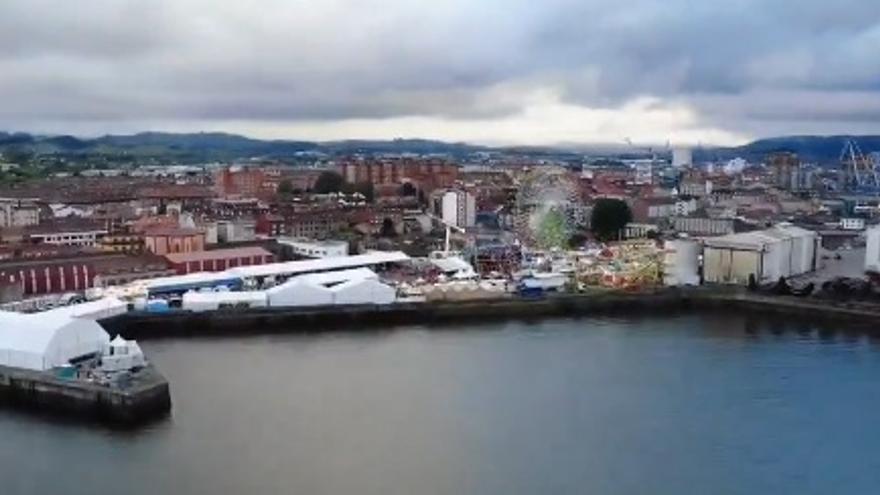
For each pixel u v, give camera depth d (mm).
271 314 163625
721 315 180875
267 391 120125
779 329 166500
